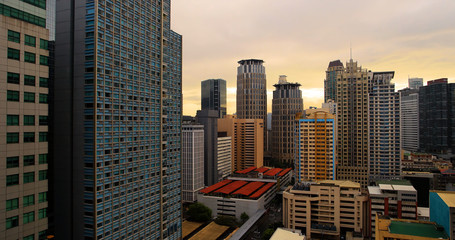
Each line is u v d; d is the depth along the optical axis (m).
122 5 109.75
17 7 72.25
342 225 185.50
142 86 119.06
